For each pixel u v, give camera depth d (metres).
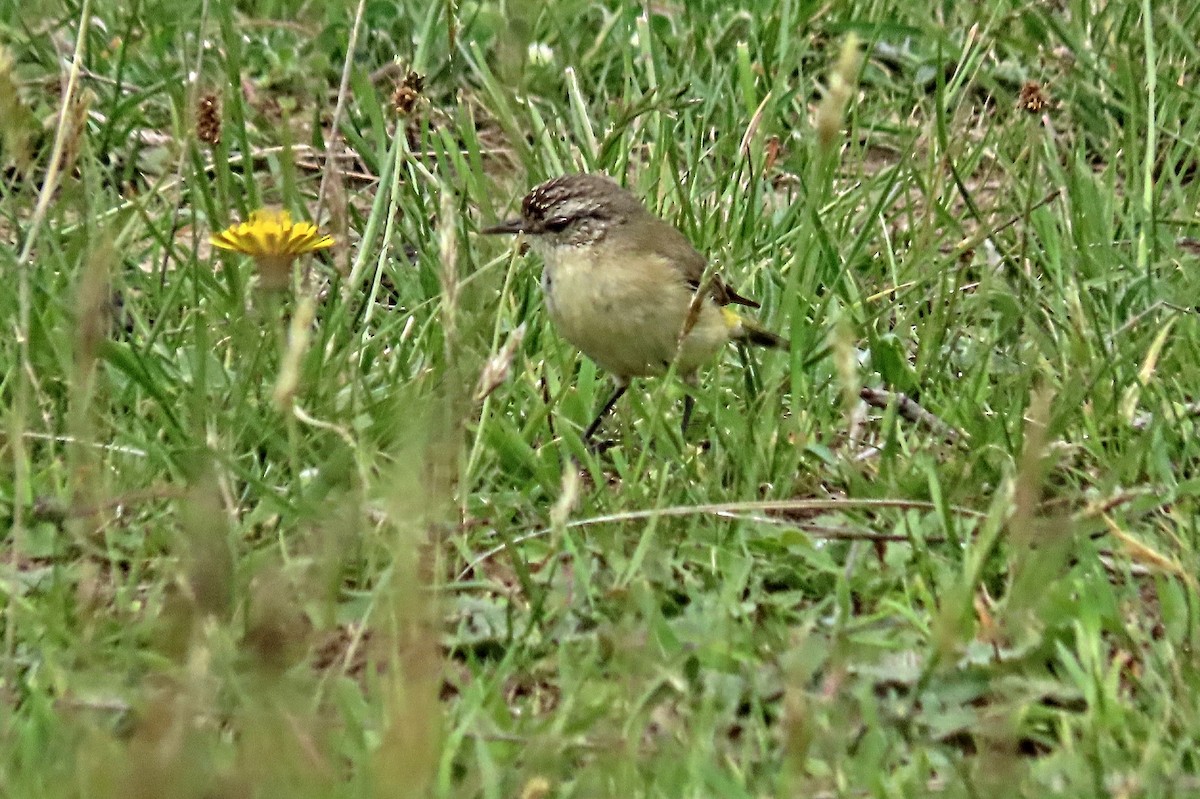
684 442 9.57
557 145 12.63
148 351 9.55
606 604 7.84
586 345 10.24
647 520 8.52
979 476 9.23
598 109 13.70
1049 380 9.88
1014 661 7.33
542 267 11.06
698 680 7.34
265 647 6.63
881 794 6.45
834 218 11.98
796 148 13.15
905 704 7.18
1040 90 11.30
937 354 10.62
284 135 11.03
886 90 14.42
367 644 7.62
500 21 14.13
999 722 6.82
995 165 13.59
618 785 6.43
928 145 13.18
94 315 7.46
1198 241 12.24
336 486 8.62
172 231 10.91
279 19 14.62
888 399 9.73
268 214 10.05
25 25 13.35
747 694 7.23
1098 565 8.02
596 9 14.81
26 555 8.23
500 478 9.25
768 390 9.69
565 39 13.80
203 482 7.36
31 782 6.28
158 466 8.86
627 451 9.46
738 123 13.09
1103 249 11.80
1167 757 6.77
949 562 8.23
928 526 8.59
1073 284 11.42
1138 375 10.12
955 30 14.76
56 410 9.23
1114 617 7.64
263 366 9.63
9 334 9.99
